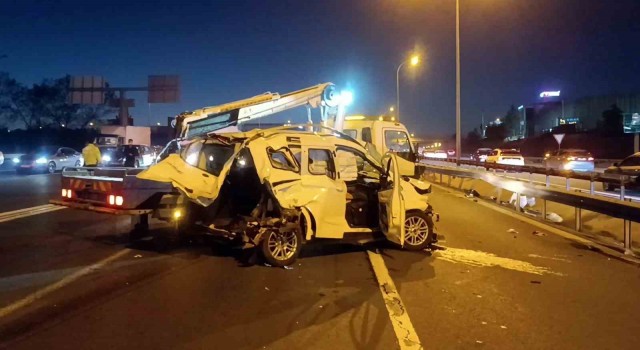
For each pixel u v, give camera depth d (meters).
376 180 11.04
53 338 5.75
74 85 52.19
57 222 13.56
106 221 13.75
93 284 7.87
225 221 9.67
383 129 17.25
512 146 89.19
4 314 6.51
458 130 34.50
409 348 5.54
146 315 6.52
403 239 9.40
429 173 34.22
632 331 6.12
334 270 8.91
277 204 9.09
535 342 5.77
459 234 12.37
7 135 55.97
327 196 9.38
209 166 9.89
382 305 7.00
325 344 5.63
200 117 12.66
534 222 14.30
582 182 28.98
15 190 22.20
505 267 9.20
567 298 7.40
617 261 9.70
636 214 10.08
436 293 7.59
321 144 9.52
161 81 51.78
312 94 14.31
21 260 9.35
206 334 5.90
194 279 8.23
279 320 6.38
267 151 9.07
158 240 11.17
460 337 5.89
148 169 9.32
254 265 9.16
